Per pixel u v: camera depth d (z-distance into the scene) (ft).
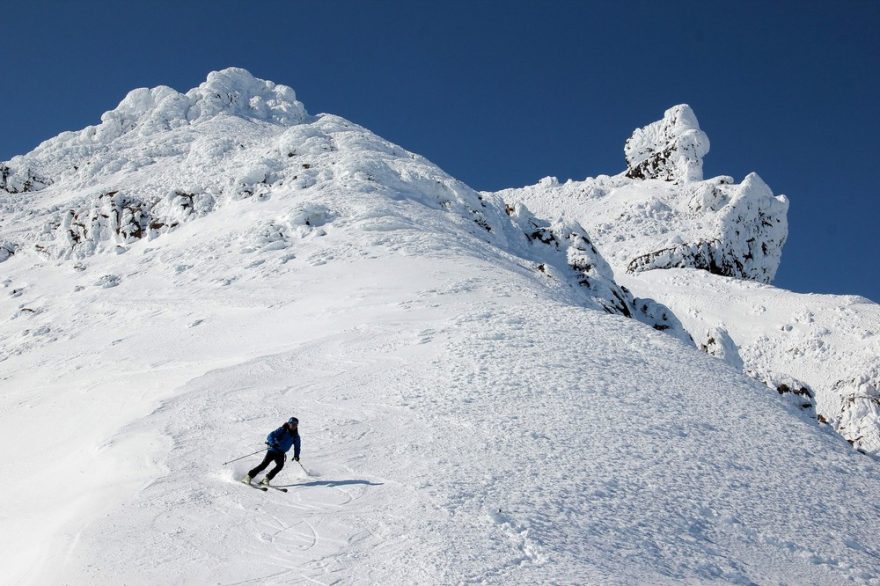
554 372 58.95
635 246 366.02
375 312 87.76
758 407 58.59
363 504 33.68
